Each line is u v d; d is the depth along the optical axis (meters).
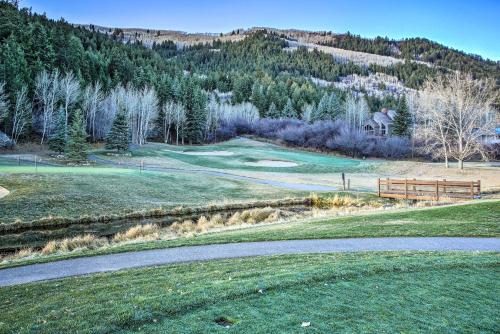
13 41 86.25
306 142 110.62
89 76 103.06
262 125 126.00
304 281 11.10
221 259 15.41
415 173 59.56
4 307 10.34
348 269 12.30
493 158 82.31
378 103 170.00
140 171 48.31
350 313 9.18
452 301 10.16
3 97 70.38
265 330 8.16
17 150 70.12
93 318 8.81
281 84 163.38
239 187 44.97
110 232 26.86
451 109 56.25
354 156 98.94
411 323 8.80
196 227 27.94
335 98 133.12
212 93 153.75
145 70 129.38
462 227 20.81
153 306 9.32
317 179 54.56
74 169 46.22
